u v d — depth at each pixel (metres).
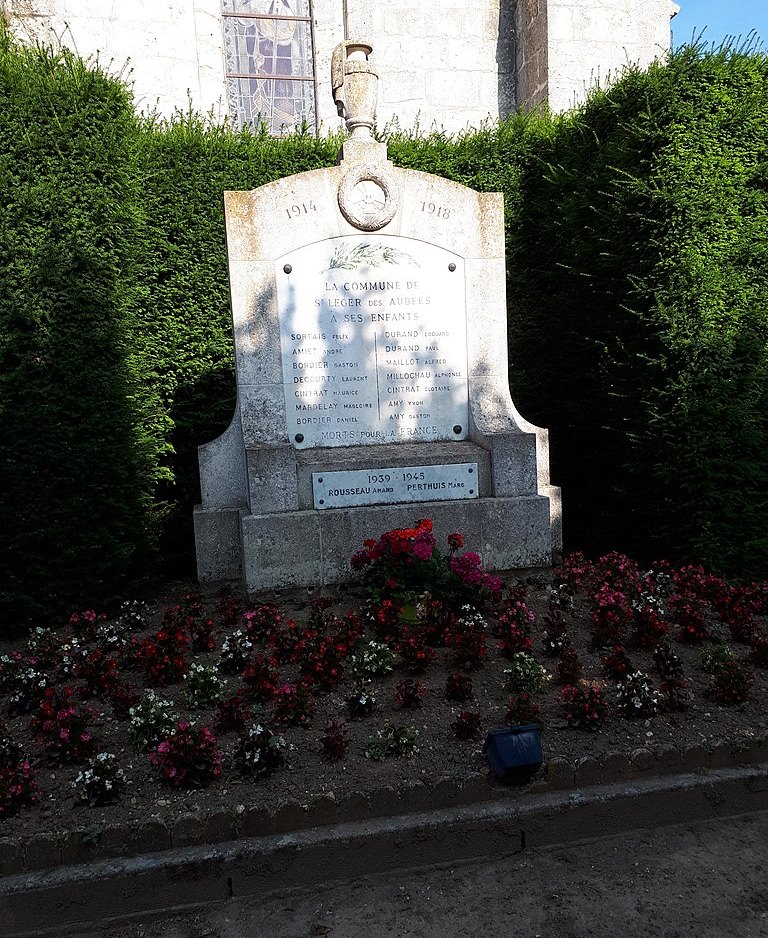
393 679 4.02
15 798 2.97
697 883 2.86
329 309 5.71
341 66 5.78
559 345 7.89
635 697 3.61
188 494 7.44
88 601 5.50
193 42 9.90
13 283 5.30
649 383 6.29
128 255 5.92
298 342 5.68
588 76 10.48
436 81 10.95
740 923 2.63
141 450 5.96
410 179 5.75
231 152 7.63
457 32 10.95
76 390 5.46
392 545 4.78
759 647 4.22
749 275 5.91
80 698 3.97
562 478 7.97
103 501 5.52
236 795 3.04
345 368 5.79
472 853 3.03
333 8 10.87
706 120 5.90
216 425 7.51
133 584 5.72
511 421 5.98
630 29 10.57
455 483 5.68
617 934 2.60
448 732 3.48
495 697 3.82
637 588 5.16
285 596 5.30
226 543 5.79
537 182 8.43
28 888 2.69
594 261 7.14
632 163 6.43
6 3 8.95
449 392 6.01
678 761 3.34
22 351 5.37
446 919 2.70
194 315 7.48
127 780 3.17
